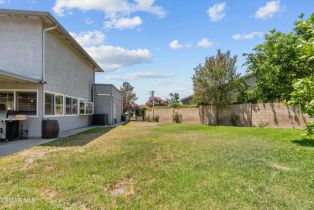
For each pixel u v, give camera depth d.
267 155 6.50
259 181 4.39
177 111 23.91
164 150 7.38
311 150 7.02
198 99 19.58
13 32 11.09
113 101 23.92
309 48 2.65
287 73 9.45
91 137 11.09
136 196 3.79
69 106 15.55
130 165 5.57
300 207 3.33
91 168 5.32
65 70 14.64
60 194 3.90
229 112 18.64
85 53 17.64
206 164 5.58
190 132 12.84
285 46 9.71
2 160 6.17
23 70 11.04
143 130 14.48
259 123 16.17
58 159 6.21
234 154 6.65
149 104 35.56
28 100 11.09
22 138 10.80
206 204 3.45
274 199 3.59
